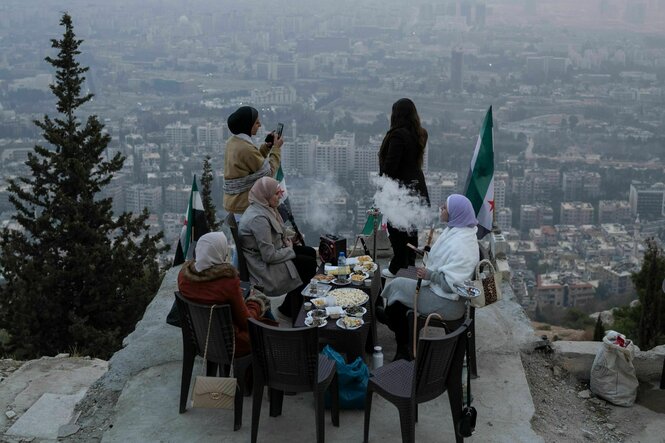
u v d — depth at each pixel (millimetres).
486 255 5133
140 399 4598
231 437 4172
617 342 5102
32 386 5559
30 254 14492
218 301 4227
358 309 4781
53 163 15031
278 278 5168
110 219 15102
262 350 3936
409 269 5238
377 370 4098
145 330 5617
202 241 4316
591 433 4637
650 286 10914
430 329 5289
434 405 4504
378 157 5934
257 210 5195
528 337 5539
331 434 4184
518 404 4539
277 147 6133
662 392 5164
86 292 13961
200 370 4922
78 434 4484
